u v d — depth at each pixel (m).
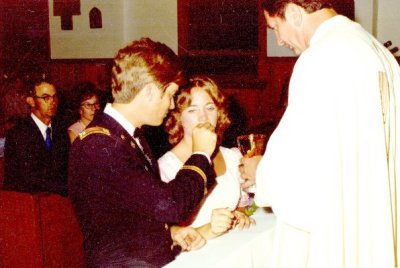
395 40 6.02
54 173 3.89
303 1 1.67
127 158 1.49
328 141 1.56
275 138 1.65
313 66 1.61
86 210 1.52
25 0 7.26
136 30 7.09
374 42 1.73
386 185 1.60
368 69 1.60
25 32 7.33
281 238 1.70
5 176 3.82
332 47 1.62
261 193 1.69
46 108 3.90
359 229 1.60
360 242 1.61
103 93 4.59
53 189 3.70
